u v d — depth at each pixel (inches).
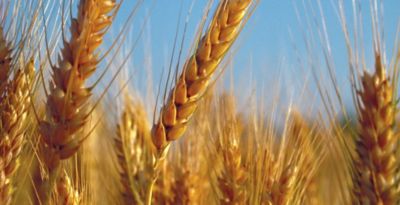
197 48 16.1
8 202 16.4
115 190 21.0
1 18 16.5
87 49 15.3
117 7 15.4
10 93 16.4
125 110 20.5
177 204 20.5
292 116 19.3
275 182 18.3
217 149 19.3
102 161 21.4
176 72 16.2
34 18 16.7
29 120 16.7
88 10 15.2
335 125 17.5
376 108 16.3
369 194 16.4
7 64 16.4
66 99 15.3
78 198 17.2
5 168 16.4
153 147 16.6
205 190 21.0
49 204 15.8
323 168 22.5
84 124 15.6
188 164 20.9
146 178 16.6
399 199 16.4
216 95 19.5
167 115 16.2
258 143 18.8
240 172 18.8
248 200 18.8
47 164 15.7
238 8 16.0
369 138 16.4
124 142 19.5
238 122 20.3
